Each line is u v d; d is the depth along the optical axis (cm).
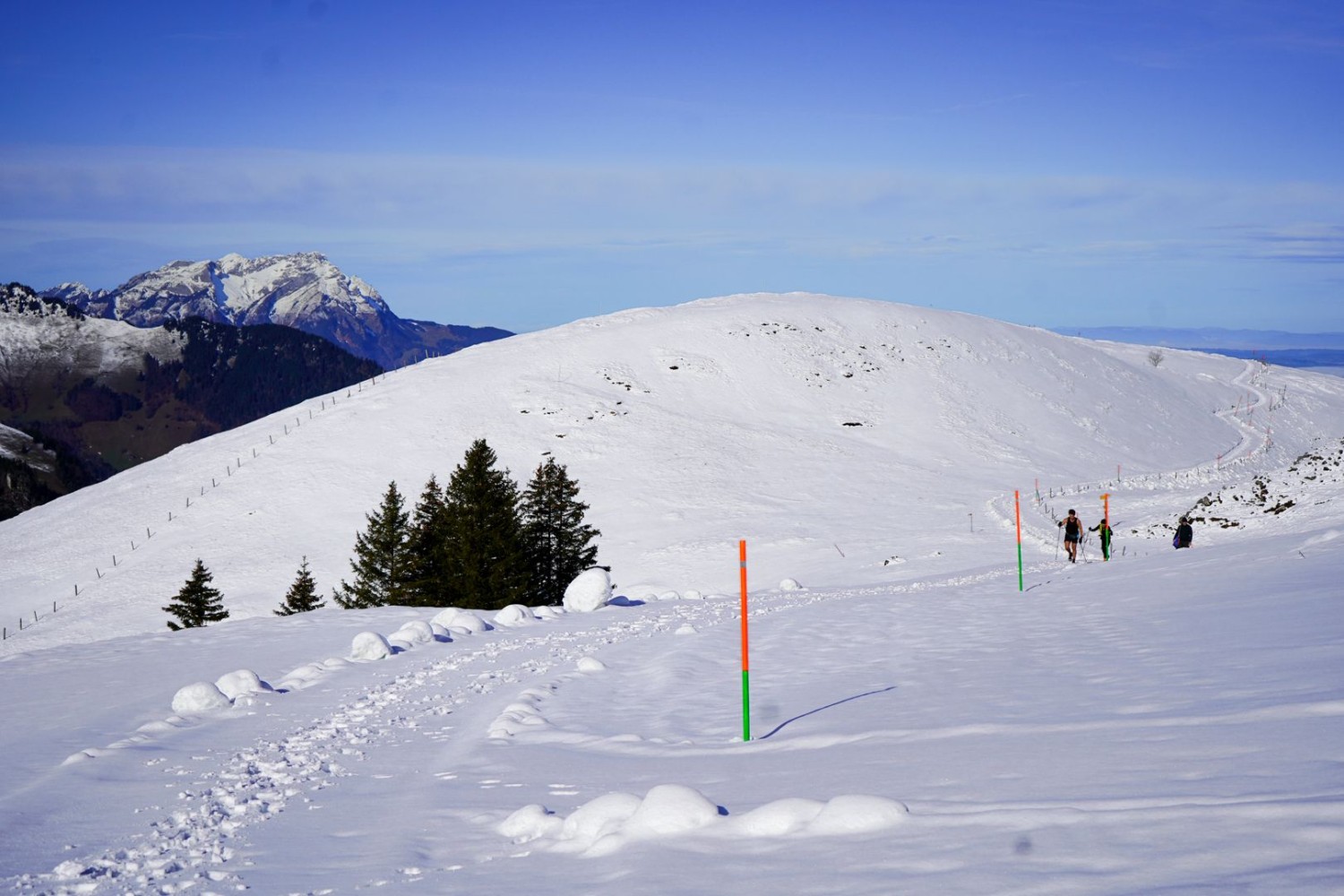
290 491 8969
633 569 6228
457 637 2027
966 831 494
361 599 5709
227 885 589
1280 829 421
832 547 6084
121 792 857
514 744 998
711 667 1474
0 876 628
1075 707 838
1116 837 445
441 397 11075
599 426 10400
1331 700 689
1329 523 2747
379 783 859
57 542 8462
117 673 1702
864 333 13962
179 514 8700
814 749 832
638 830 586
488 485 5419
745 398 11788
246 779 891
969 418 11669
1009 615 1836
